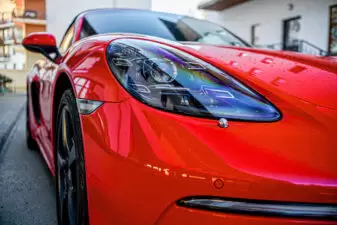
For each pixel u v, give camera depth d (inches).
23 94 584.4
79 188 45.6
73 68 53.7
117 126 39.8
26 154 127.3
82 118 45.2
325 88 46.4
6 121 209.8
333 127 39.2
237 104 40.8
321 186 34.4
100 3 883.4
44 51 79.3
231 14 635.5
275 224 34.7
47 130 86.8
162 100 40.0
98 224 39.9
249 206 34.5
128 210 36.7
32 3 952.3
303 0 481.4
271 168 34.8
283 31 522.9
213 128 37.3
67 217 58.4
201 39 87.8
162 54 48.8
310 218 34.9
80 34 82.5
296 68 52.9
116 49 49.3
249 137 36.8
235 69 48.7
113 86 43.1
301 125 38.8
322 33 455.2
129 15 91.9
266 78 47.4
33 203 80.8
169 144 36.1
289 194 34.4
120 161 37.8
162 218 35.6
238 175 34.2
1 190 89.0
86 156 42.7
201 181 34.5
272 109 40.8
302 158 35.9
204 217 34.7
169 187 35.0
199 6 639.8
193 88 42.1
